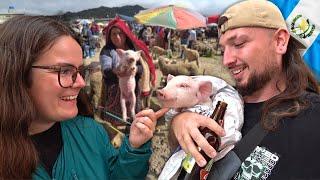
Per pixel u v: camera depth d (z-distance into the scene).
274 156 0.52
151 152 0.60
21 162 0.52
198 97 0.59
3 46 0.52
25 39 0.52
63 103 0.54
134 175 0.59
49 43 0.52
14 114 0.51
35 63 0.52
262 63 0.55
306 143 0.51
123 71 1.89
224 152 0.54
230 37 0.55
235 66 0.56
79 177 0.57
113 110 1.80
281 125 0.53
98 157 0.59
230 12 0.56
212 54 3.19
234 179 0.54
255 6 0.55
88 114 0.62
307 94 0.55
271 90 0.57
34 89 0.53
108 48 1.97
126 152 0.58
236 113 0.55
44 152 0.56
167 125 0.60
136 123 0.57
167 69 2.64
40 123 0.56
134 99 1.89
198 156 0.49
